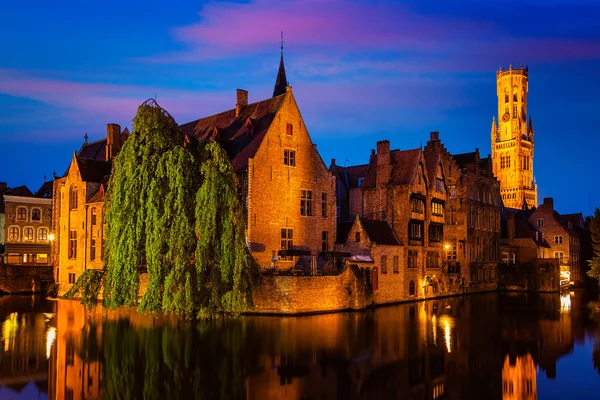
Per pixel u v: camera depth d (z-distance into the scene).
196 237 33.34
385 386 23.69
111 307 31.80
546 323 40.38
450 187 65.25
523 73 179.88
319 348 29.81
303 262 49.41
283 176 48.78
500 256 74.31
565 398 22.45
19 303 50.28
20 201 68.81
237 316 35.34
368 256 49.72
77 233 55.66
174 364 26.45
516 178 175.62
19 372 25.19
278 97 51.06
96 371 25.33
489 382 24.55
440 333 35.16
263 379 24.27
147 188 32.25
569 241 83.12
